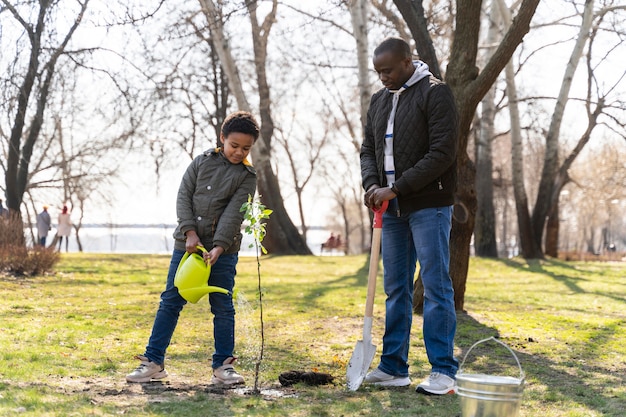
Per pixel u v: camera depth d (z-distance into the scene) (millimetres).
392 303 4680
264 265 18625
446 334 4461
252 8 9602
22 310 8055
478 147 22625
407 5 8570
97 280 12539
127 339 6277
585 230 56562
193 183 4570
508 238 65562
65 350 5582
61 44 15055
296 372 4633
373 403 4082
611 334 7242
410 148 4559
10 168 17969
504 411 3344
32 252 13031
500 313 8828
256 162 23953
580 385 4820
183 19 12656
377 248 4535
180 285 4363
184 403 3900
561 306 9781
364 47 14297
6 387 4125
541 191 20609
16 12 13789
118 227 40906
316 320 7926
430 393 4352
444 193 4531
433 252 4480
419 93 4523
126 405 3814
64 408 3672
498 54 7371
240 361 5410
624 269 17641
